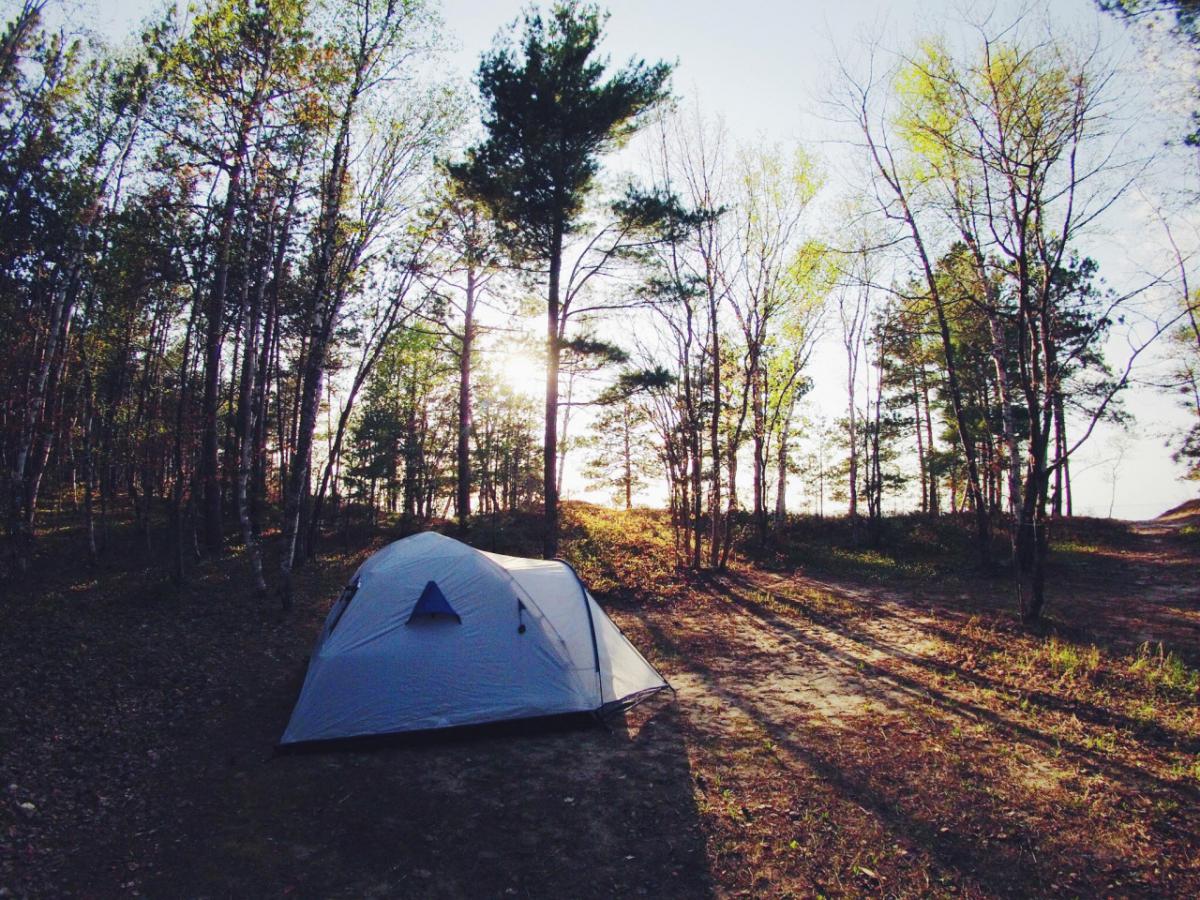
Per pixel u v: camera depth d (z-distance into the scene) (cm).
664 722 761
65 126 1520
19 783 553
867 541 2439
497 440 3173
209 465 1677
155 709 758
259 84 1206
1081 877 454
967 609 1366
